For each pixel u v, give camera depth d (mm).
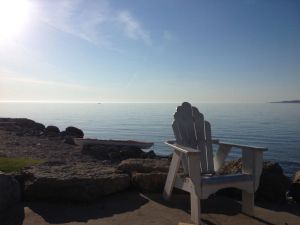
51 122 98000
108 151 8328
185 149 3689
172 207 4176
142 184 4688
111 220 3723
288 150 39781
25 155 7352
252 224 3730
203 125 4625
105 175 4578
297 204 4645
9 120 14953
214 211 4137
